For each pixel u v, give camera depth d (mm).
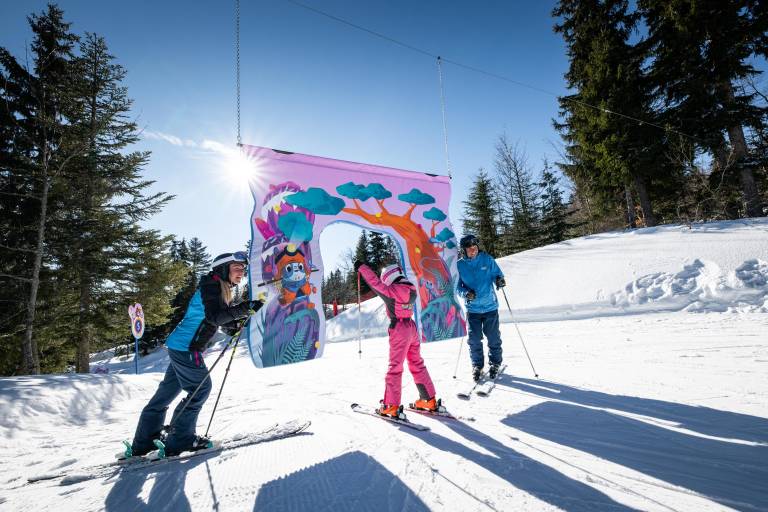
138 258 14812
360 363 6988
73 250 13266
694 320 6941
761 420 2502
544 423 2809
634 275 10406
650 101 15492
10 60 12039
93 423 4301
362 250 36562
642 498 1684
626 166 14945
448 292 7934
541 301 10992
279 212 6367
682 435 2381
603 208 18422
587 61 16938
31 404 4277
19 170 11695
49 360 13766
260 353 5742
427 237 7953
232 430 3275
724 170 13289
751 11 13039
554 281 11844
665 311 8445
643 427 2568
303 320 6172
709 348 4734
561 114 18234
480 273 4648
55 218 12828
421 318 7531
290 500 1854
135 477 2338
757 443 2182
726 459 2025
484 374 4672
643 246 11977
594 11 16766
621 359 4738
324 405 3926
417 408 3342
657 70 15055
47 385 4941
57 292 12617
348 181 7250
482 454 2301
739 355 4246
